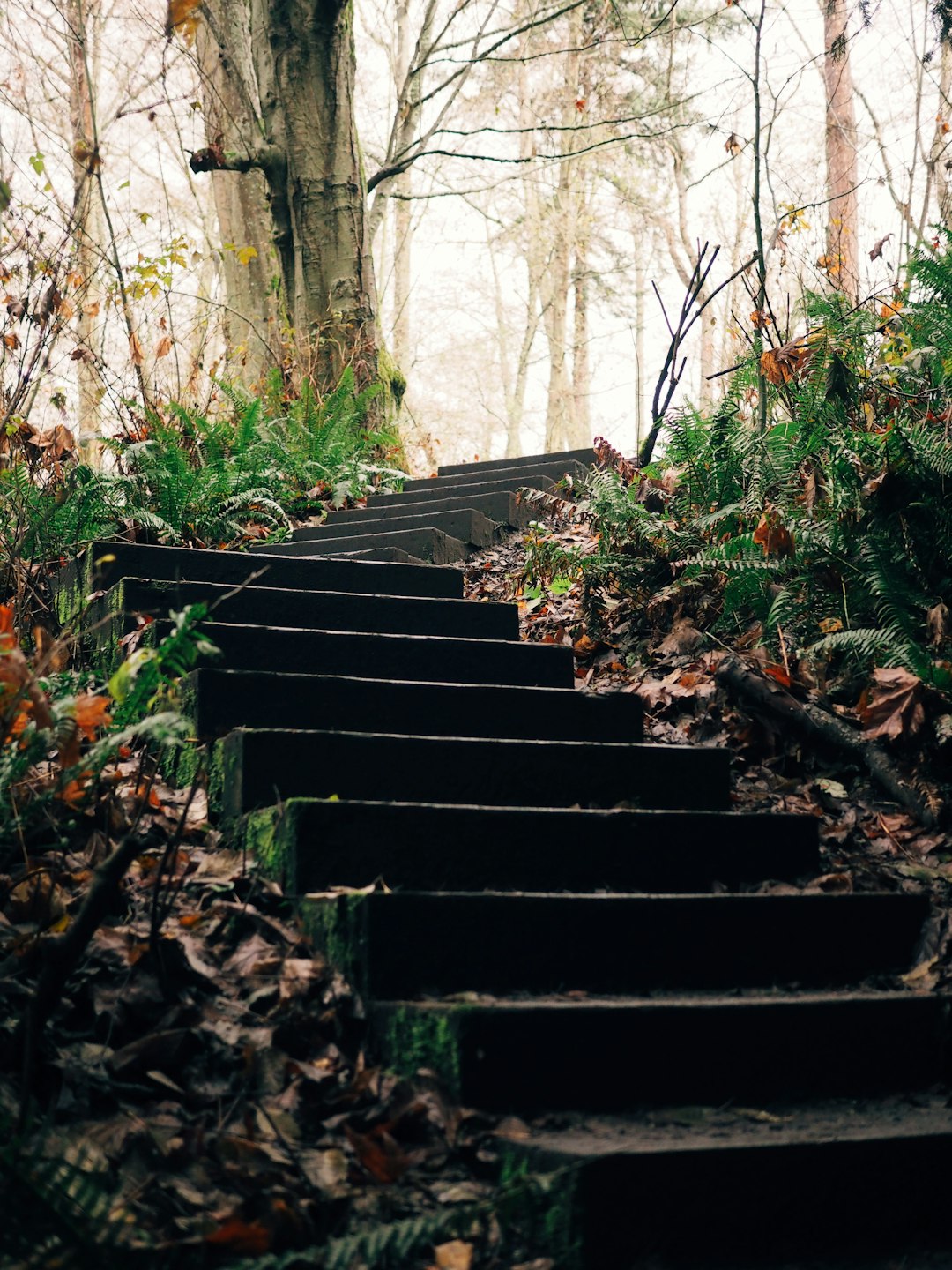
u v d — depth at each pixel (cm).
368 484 831
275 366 967
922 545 455
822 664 443
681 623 495
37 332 511
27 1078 201
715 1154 208
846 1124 232
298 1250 186
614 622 532
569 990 268
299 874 282
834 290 691
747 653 457
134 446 613
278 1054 231
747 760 414
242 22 1063
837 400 545
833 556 463
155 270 679
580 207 2581
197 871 298
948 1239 220
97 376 673
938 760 393
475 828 301
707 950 284
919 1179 221
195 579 472
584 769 347
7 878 280
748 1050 250
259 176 1057
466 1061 227
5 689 276
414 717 370
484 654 427
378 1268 186
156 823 315
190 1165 201
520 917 267
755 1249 208
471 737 375
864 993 284
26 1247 161
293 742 320
